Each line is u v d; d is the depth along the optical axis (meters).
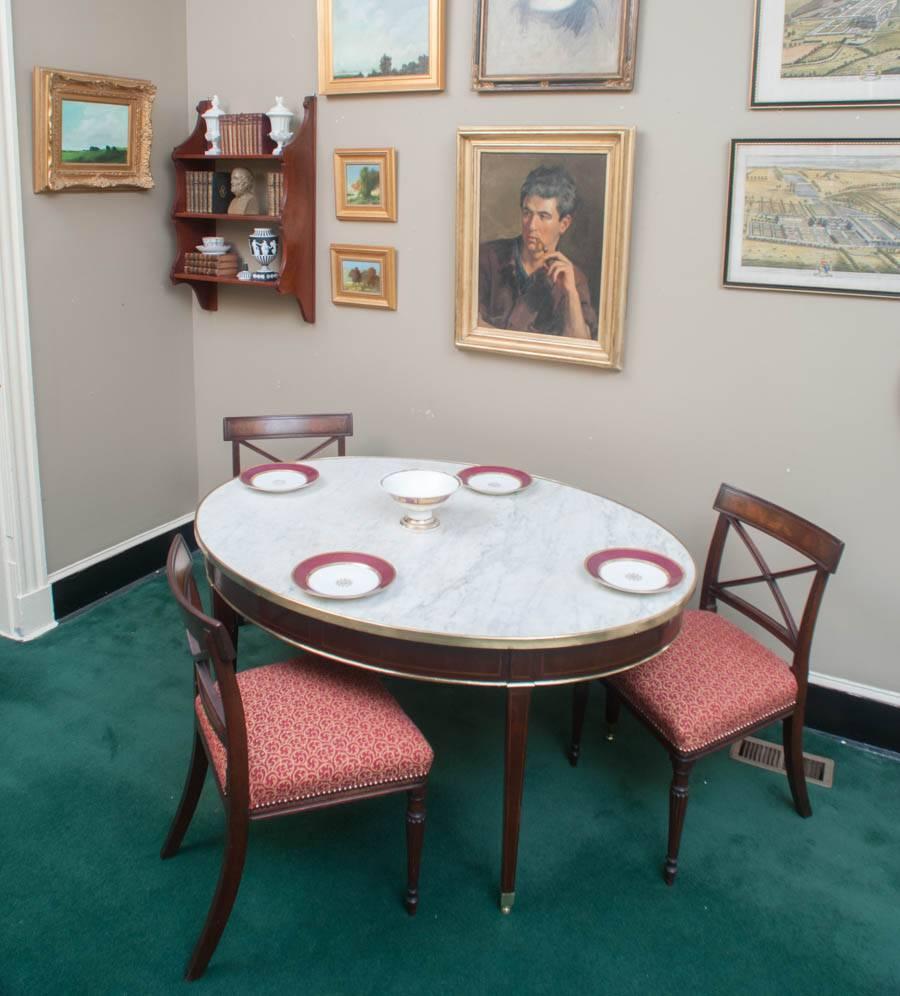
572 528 2.50
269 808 1.97
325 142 3.34
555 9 2.80
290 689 2.20
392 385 3.46
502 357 3.21
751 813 2.57
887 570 2.75
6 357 3.02
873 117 2.48
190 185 3.52
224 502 2.61
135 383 3.59
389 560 2.28
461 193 3.08
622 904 2.24
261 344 3.69
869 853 2.43
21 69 2.92
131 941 2.08
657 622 2.06
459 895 2.25
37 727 2.80
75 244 3.23
